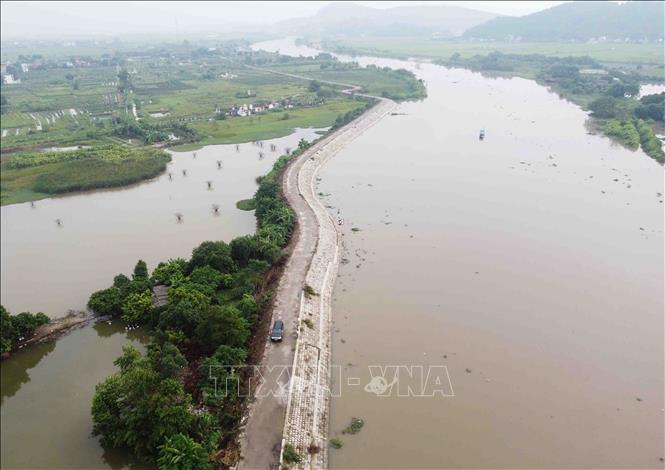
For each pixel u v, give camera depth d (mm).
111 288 53656
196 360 43469
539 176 91688
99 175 96188
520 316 51031
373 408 39281
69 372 44406
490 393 40938
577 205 78375
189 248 68000
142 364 38781
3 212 83125
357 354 45562
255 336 46406
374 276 59000
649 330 48625
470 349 46219
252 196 86625
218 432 35781
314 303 52125
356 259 63094
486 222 73188
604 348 46219
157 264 63594
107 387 36719
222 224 75375
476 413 38875
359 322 50281
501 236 68688
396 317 51062
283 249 63656
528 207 78125
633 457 35188
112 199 88062
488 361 44625
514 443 36219
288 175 92188
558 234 68812
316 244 64812
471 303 53344
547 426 37719
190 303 47406
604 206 77812
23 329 47875
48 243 70500
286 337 45719
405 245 66625
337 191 86875
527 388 41469
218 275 55438
